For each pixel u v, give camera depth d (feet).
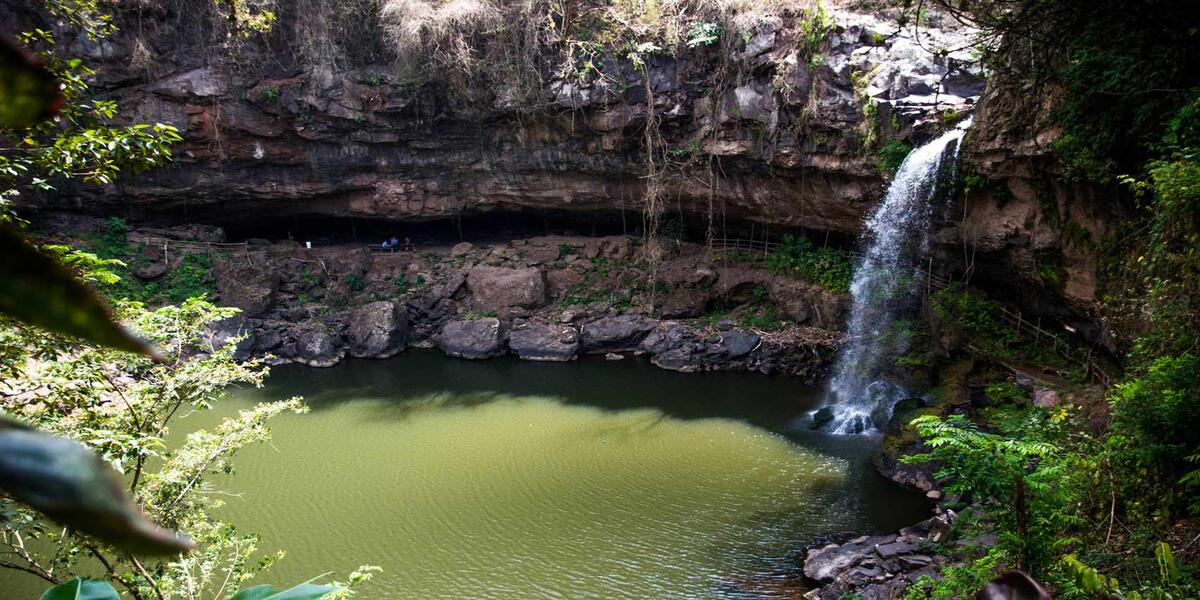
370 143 95.45
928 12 70.85
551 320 93.15
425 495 55.11
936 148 61.98
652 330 90.07
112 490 1.71
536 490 55.67
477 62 88.69
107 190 92.48
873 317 77.15
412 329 96.63
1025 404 55.88
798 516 50.98
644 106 85.30
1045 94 48.52
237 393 77.82
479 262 101.65
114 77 85.35
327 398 76.84
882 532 48.16
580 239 104.12
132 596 25.72
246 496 54.95
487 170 98.37
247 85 88.79
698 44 80.74
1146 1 33.04
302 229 111.86
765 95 77.66
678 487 55.72
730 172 86.17
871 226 75.66
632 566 45.37
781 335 84.12
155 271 92.27
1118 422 30.78
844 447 62.28
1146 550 26.20
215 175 95.25
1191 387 28.22
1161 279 33.76
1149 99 37.27
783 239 91.56
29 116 1.58
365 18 90.58
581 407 73.46
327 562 46.19
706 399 74.84
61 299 1.67
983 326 66.54
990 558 24.54
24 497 1.62
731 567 45.09
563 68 85.81
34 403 24.00
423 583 43.86
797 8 75.10
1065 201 51.96
